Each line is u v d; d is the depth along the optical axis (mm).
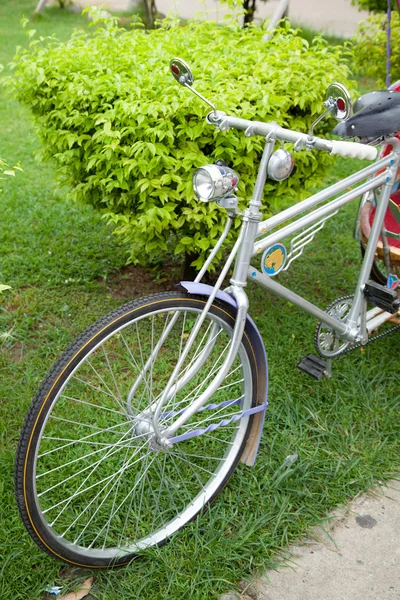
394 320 2771
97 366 2891
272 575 1970
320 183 3221
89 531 2086
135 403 2371
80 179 3250
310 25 12633
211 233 2881
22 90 3225
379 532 2129
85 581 1946
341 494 2246
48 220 4203
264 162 1812
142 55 3217
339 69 3240
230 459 2174
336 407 2654
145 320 3225
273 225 1940
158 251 3225
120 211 3082
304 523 2135
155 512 2133
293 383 2787
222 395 2635
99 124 2891
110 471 2270
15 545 2006
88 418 2537
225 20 3859
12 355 2971
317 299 3531
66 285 3531
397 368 2926
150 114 2695
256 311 3391
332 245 4102
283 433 2498
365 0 6047
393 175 2311
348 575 1976
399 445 2490
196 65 3096
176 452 2291
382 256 2641
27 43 9664
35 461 1727
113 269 3730
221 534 2072
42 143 3355
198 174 1734
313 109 3027
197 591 1896
